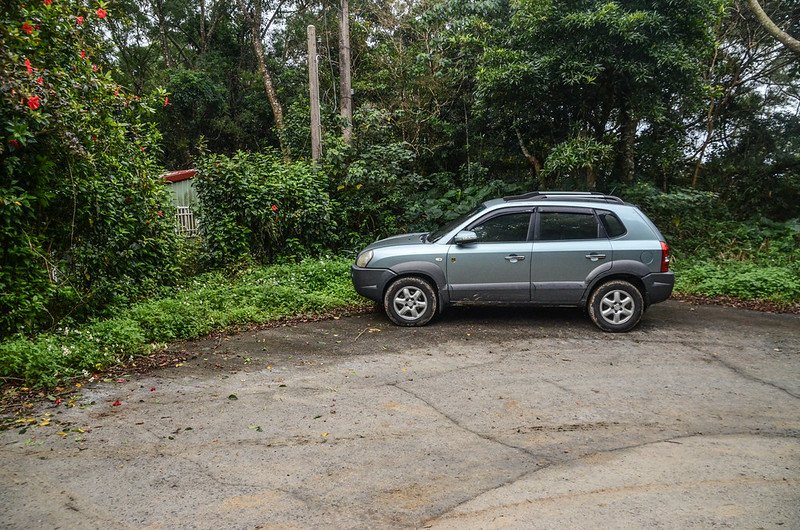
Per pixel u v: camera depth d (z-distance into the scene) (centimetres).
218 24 3183
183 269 1038
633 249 726
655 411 480
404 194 1350
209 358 621
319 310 844
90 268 756
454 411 479
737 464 384
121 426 444
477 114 1430
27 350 551
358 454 399
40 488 350
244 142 2839
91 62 794
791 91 1659
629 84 1185
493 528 308
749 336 720
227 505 332
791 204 1588
